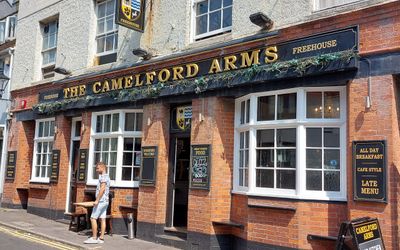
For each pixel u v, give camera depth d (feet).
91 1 41.91
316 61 23.72
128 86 35.78
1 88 52.01
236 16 29.48
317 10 25.53
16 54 52.06
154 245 30.99
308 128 24.99
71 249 29.32
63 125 42.93
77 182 39.58
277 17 27.04
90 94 39.47
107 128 38.09
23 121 49.34
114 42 39.60
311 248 23.65
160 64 33.40
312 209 23.94
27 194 49.06
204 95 30.27
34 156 47.26
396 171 21.39
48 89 45.39
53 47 47.50
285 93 26.02
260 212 25.99
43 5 48.73
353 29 23.21
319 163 24.49
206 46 30.99
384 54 22.18
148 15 35.70
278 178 25.85
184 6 33.22
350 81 23.24
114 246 30.14
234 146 29.73
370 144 22.03
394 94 21.90
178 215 33.76
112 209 35.65
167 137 33.58
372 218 20.77
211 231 28.53
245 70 27.43
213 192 28.86
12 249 28.45
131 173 36.09
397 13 21.88
